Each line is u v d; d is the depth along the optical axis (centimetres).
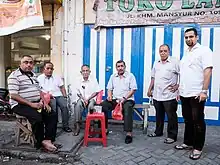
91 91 537
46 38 687
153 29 612
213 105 596
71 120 627
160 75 481
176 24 601
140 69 623
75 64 649
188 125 431
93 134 492
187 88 404
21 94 420
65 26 640
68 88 650
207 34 588
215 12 579
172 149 440
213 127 582
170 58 480
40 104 419
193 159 399
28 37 703
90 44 642
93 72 644
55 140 474
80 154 419
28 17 568
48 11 657
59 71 664
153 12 605
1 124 596
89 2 637
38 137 429
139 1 608
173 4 596
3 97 651
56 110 511
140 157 407
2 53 716
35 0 564
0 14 579
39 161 403
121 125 593
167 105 474
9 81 413
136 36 621
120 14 617
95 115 455
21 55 715
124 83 516
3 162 398
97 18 626
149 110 623
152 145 460
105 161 394
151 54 616
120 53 630
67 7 641
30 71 436
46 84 540
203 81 388
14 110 423
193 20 590
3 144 454
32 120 415
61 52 659
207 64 381
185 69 409
